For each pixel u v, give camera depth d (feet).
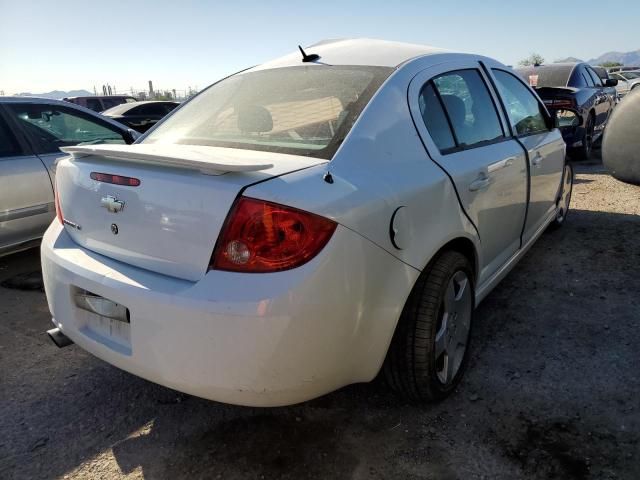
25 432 7.72
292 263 5.69
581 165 27.96
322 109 7.67
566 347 9.53
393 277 6.70
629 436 7.16
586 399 8.00
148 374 6.28
